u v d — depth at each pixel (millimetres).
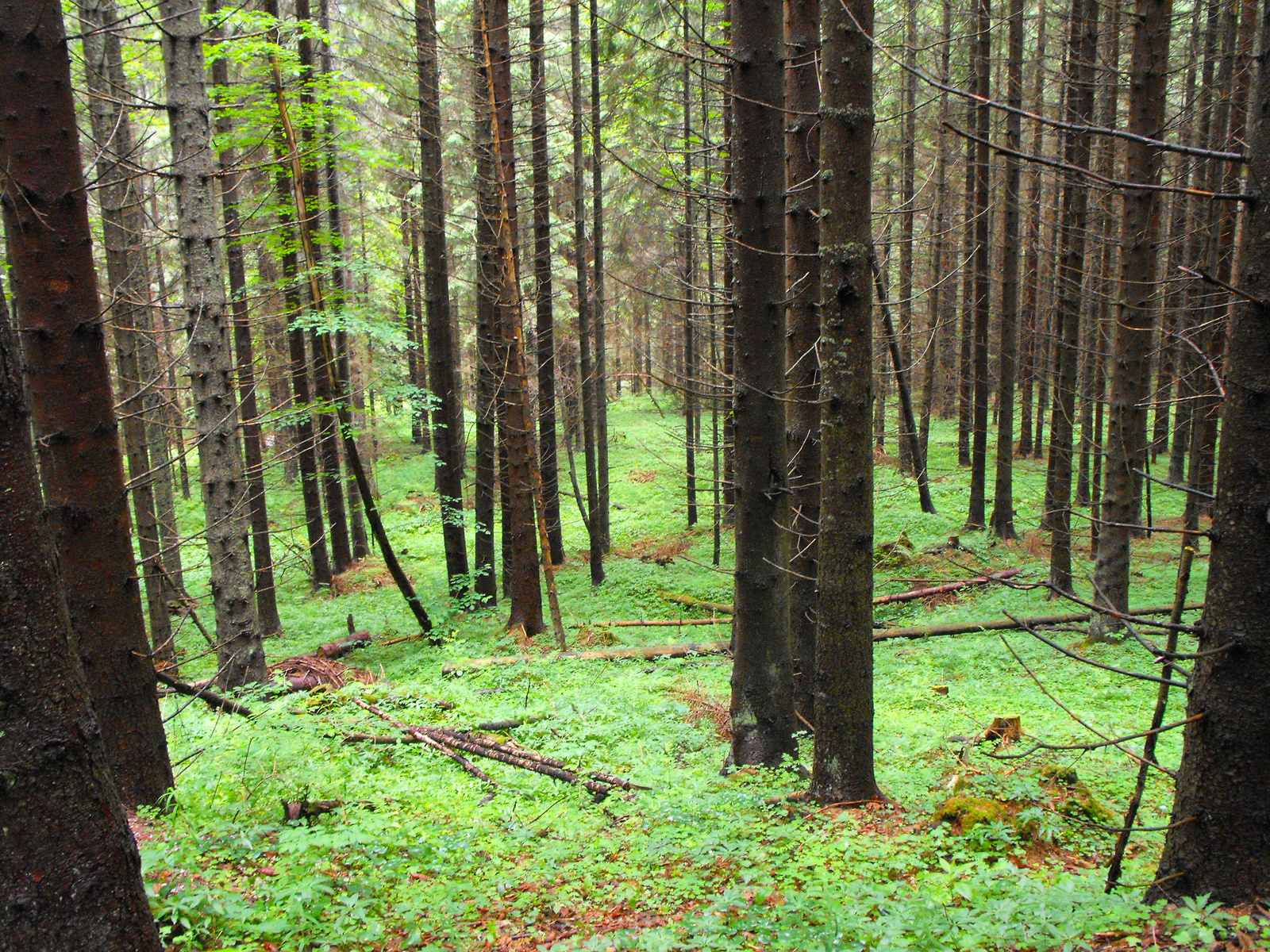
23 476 2773
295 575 21875
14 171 4965
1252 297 3295
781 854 5641
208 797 6527
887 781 7121
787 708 7883
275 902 4773
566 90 20453
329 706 10445
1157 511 20547
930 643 13430
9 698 2697
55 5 4973
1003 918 4066
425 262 17000
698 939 4348
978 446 19609
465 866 6016
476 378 17703
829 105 5676
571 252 30797
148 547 11758
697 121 17781
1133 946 3562
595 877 5750
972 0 14812
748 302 7438
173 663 6750
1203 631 3701
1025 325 19844
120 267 11000
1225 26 11656
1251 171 3330
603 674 12414
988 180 17891
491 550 17719
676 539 23203
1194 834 3766
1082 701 9711
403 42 16875
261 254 19906
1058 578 14102
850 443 6062
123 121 10977
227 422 9883
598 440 22359
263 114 12617
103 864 2896
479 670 12719
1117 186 2980
